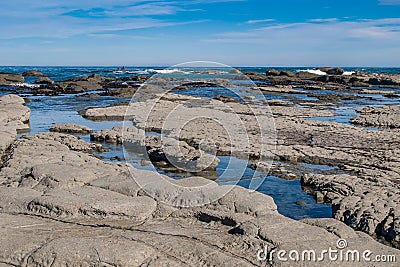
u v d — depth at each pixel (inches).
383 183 450.0
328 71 3107.8
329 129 816.3
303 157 593.6
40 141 619.8
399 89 2078.0
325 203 426.3
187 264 266.4
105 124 909.8
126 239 289.9
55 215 328.5
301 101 1400.1
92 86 1871.3
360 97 1587.1
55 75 3031.5
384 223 348.5
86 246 269.3
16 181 410.3
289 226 299.3
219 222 327.6
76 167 426.6
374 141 711.1
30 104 1293.1
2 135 664.4
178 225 325.1
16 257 268.1
